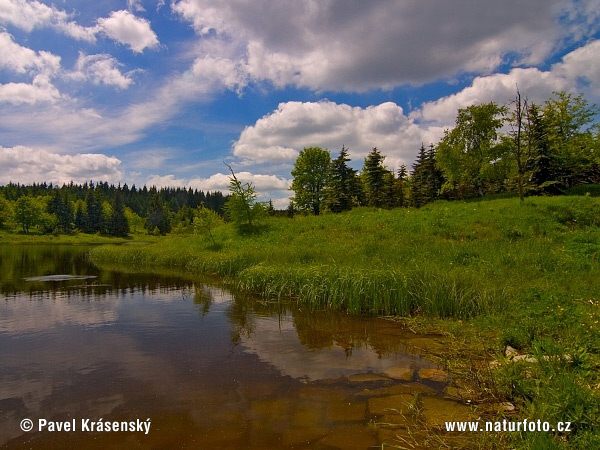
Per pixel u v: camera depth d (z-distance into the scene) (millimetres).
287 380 5234
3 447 3705
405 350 6438
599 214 18203
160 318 8695
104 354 6340
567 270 10570
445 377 5250
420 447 3586
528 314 6961
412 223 20141
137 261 21688
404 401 4555
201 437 3834
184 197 149250
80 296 11367
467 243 15141
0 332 7578
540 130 31359
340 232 20922
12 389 5012
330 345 6742
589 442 3088
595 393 3725
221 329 7801
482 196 35562
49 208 85688
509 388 4496
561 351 4891
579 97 32812
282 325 8078
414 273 9523
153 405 4531
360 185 45281
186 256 19109
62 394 4852
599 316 6062
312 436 3828
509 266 11375
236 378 5316
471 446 3559
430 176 43344
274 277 11430
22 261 23516
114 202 102250
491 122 34688
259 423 4094
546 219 18188
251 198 25016
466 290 8617
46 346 6738
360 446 3641
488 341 6500
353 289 9125
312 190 49125
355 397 4695
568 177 33406
